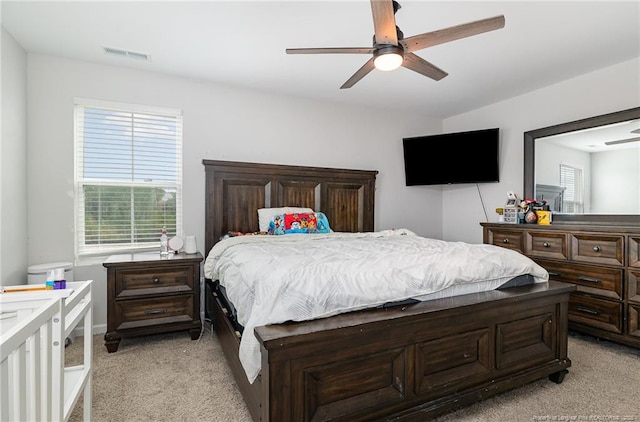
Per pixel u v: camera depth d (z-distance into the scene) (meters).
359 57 2.80
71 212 2.85
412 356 1.52
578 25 2.30
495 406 1.77
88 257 2.94
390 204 4.46
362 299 1.50
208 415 1.69
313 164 3.93
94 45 2.60
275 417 1.23
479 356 1.71
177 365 2.26
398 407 1.48
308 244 2.55
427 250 2.04
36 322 0.96
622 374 2.14
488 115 4.15
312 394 1.31
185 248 3.05
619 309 2.50
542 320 1.93
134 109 3.06
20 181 2.55
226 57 2.80
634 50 2.68
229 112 3.47
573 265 2.78
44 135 2.75
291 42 2.54
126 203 3.07
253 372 1.33
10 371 0.84
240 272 1.84
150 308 2.60
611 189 2.96
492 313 1.74
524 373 1.84
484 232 3.60
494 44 2.57
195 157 3.32
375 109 4.31
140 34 2.43
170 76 3.20
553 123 3.43
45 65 2.75
